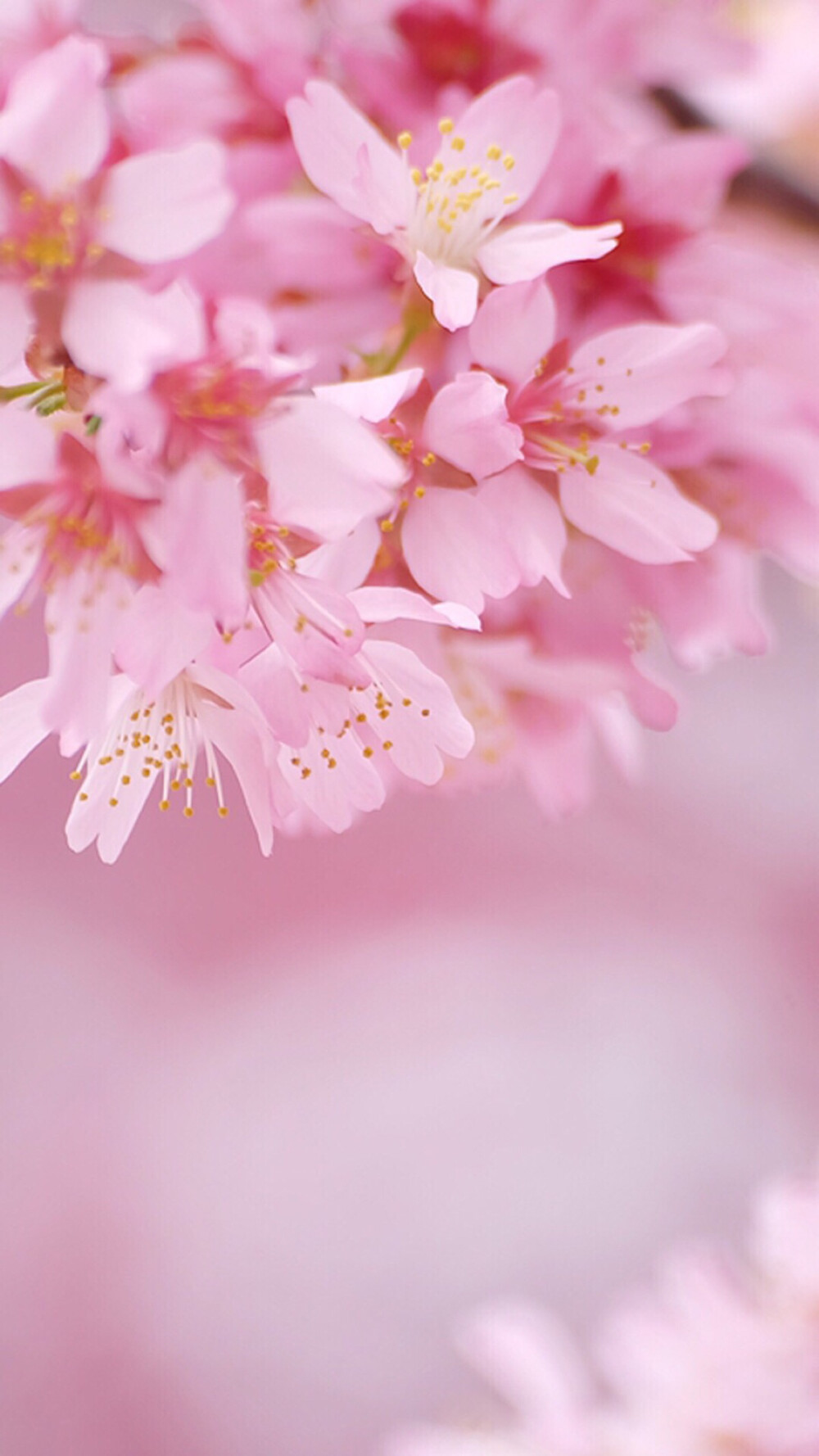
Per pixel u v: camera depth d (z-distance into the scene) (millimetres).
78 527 418
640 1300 607
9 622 1109
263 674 425
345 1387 1229
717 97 510
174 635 417
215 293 444
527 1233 1291
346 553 430
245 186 455
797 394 458
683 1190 1303
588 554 468
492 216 439
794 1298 569
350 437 416
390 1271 1278
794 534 466
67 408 422
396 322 444
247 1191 1313
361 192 435
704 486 464
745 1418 555
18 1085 1330
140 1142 1329
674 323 456
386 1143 1331
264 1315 1263
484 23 464
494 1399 1211
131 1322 1259
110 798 430
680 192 454
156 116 458
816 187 487
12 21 454
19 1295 1256
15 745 427
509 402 439
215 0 458
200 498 414
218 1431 1220
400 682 430
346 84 464
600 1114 1341
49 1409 1219
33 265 415
